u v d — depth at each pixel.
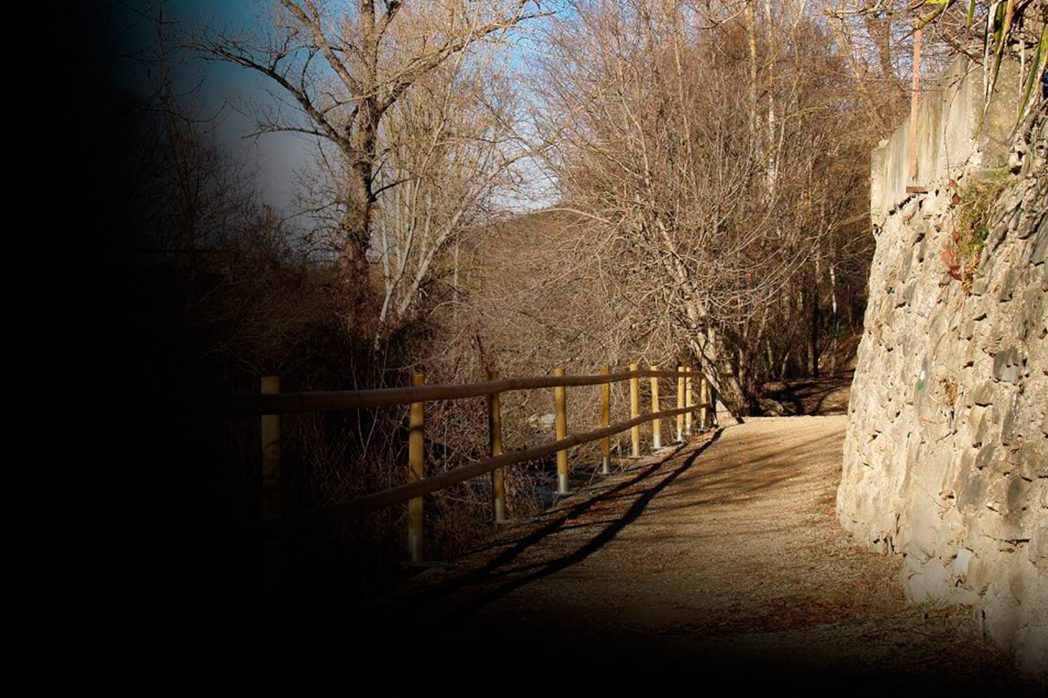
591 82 20.59
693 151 20.56
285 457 8.13
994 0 4.96
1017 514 4.17
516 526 8.20
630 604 5.64
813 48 22.78
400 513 8.24
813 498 8.51
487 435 10.68
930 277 6.07
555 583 6.19
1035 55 4.92
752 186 21.59
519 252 19.94
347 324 14.01
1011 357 4.42
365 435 9.66
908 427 6.01
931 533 5.14
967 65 5.79
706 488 9.76
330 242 18.38
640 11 21.16
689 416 15.34
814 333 33.75
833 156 25.05
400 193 20.55
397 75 19.23
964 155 5.68
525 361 17.08
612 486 10.29
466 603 5.74
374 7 19.92
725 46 22.53
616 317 18.20
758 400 23.42
